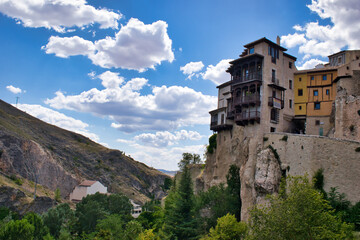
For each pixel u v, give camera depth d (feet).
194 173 278.05
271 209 82.07
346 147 112.27
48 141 584.40
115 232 199.82
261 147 158.92
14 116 582.35
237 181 182.60
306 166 126.31
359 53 212.02
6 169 361.92
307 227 71.77
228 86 215.72
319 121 177.68
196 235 156.46
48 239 194.18
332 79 178.29
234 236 118.32
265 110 167.73
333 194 108.78
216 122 219.00
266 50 175.42
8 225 172.14
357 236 84.43
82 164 588.09
